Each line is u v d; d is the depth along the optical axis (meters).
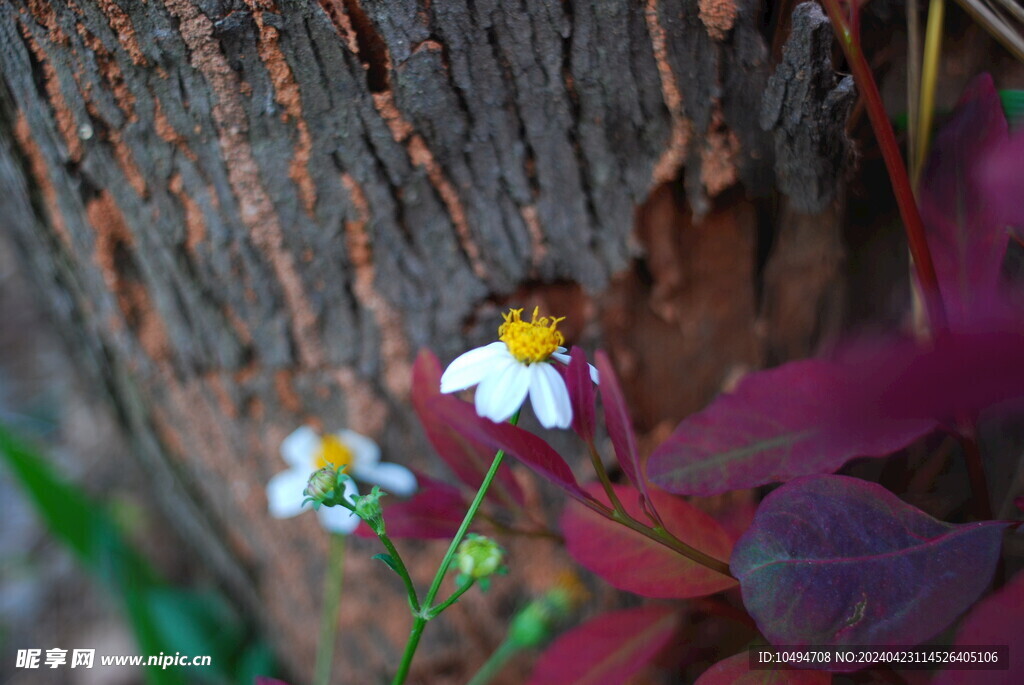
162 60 0.24
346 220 0.26
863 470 0.26
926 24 0.24
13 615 0.44
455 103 0.24
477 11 0.23
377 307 0.28
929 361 0.11
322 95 0.24
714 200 0.25
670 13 0.23
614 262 0.26
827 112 0.23
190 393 0.31
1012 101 0.23
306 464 0.29
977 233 0.21
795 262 0.26
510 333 0.22
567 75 0.24
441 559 0.31
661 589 0.22
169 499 0.38
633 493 0.23
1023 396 0.11
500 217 0.26
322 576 0.32
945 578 0.19
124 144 0.26
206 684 0.37
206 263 0.27
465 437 0.24
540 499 0.29
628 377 0.28
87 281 0.29
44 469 0.34
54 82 0.25
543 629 0.27
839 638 0.19
